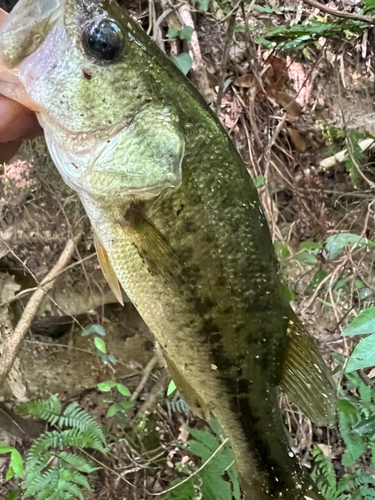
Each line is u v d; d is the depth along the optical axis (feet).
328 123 1.37
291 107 1.32
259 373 0.80
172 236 0.71
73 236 1.13
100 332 1.11
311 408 0.81
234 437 0.83
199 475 1.10
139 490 1.24
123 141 0.67
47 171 1.12
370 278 1.24
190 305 0.74
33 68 0.63
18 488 1.17
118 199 0.70
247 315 0.76
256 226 0.75
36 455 1.09
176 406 1.26
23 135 0.71
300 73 1.36
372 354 0.70
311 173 1.39
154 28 1.03
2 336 1.15
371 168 1.43
